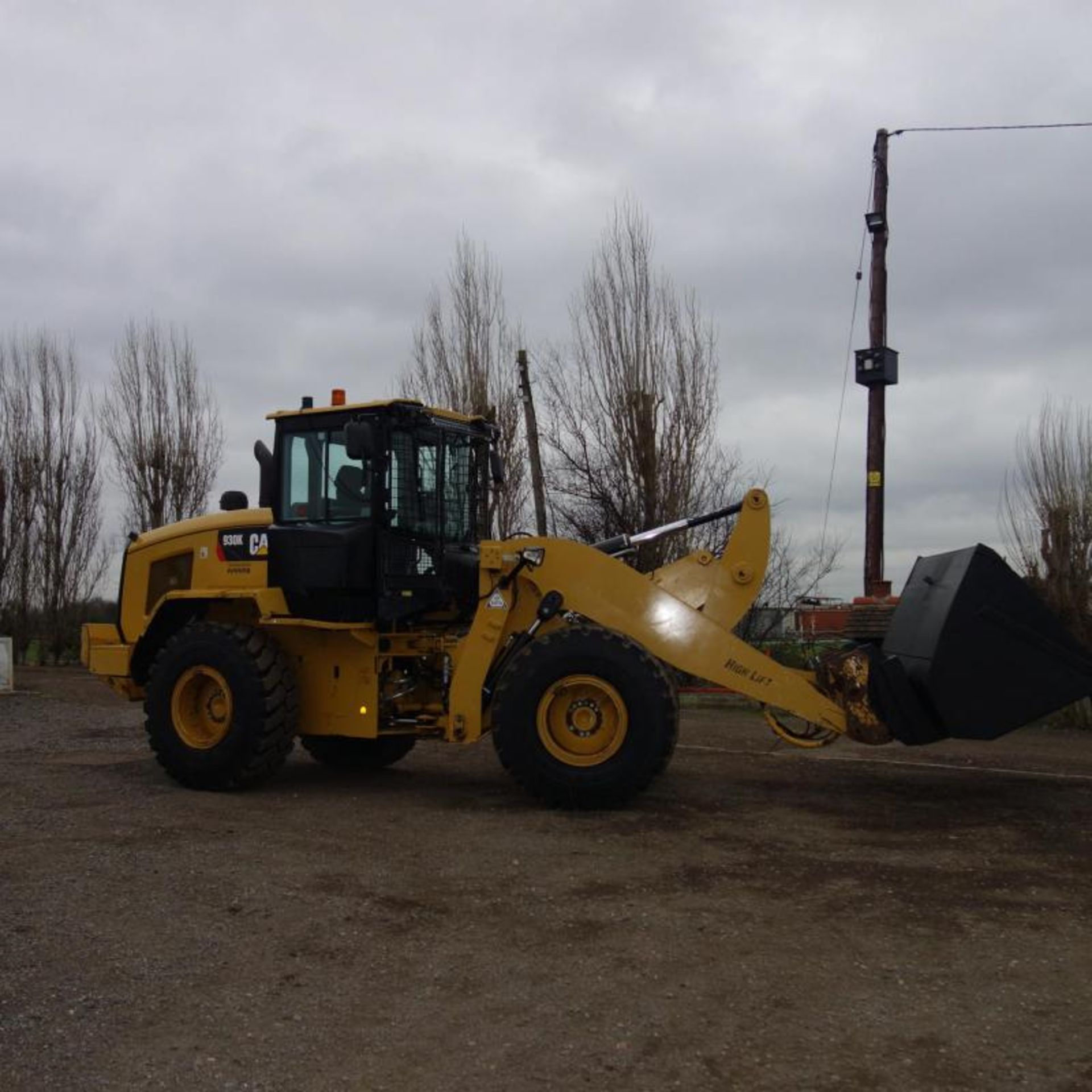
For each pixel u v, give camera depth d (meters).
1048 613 7.28
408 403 8.41
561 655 7.62
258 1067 3.72
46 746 11.32
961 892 5.67
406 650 8.57
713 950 4.82
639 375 16.89
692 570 8.70
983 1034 3.94
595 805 7.63
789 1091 3.54
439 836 6.91
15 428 24.36
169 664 8.52
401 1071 3.69
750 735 11.98
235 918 5.25
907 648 7.71
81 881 5.82
